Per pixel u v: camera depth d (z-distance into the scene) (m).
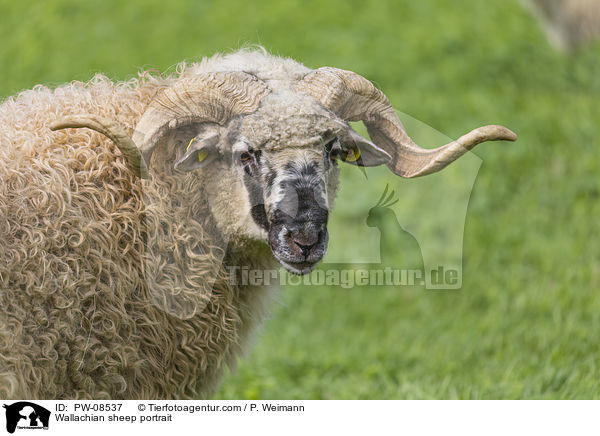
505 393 18.81
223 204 14.14
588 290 24.08
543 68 45.72
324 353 25.16
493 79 44.06
